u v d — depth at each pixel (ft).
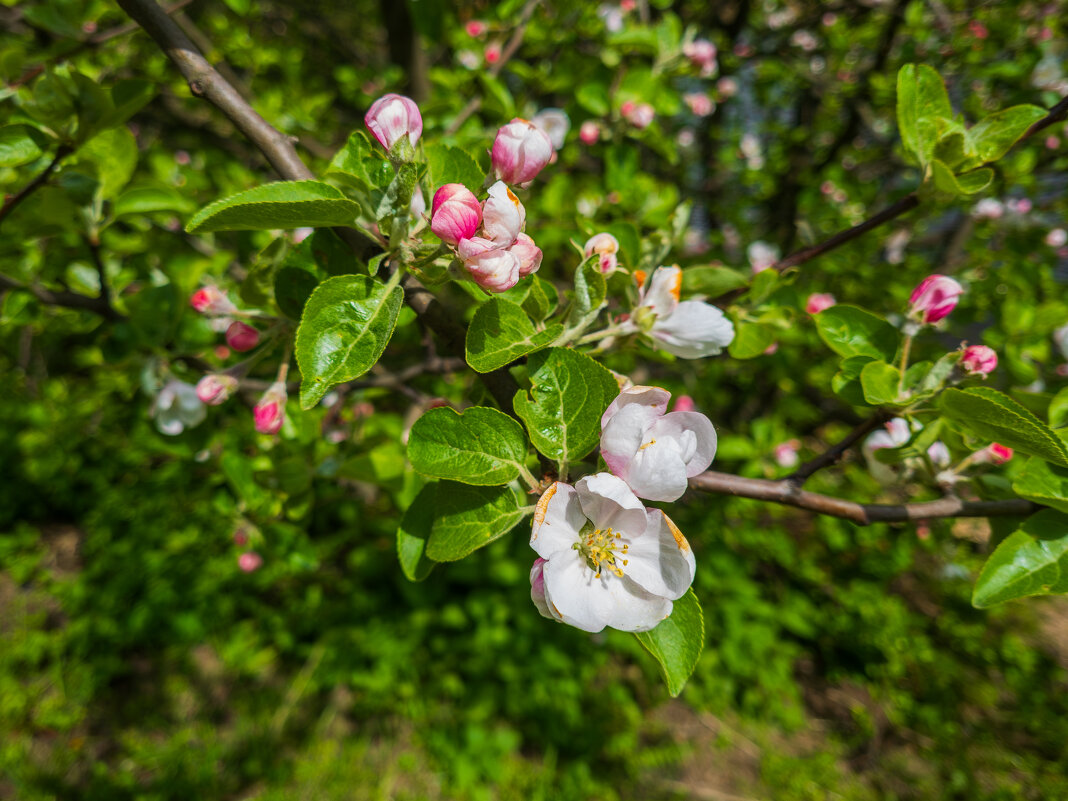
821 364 12.60
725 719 12.90
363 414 9.23
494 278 2.62
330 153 10.48
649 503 3.59
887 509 3.66
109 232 7.00
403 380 5.98
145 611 13.33
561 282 9.57
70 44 5.53
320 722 12.04
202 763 11.11
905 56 12.55
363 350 2.63
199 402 5.27
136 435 14.57
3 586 14.35
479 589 13.20
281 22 18.63
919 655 14.24
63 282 6.82
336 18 21.48
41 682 12.31
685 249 12.82
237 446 6.68
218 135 13.00
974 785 12.16
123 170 4.95
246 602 13.79
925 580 16.57
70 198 4.70
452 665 12.67
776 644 13.67
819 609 15.14
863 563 15.76
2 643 12.77
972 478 4.09
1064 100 3.83
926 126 4.08
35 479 15.76
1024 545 3.14
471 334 2.78
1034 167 10.23
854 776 12.30
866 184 14.07
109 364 5.25
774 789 11.82
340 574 14.53
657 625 2.68
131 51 9.92
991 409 2.92
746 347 5.11
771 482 3.73
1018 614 16.03
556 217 8.42
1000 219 12.08
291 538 6.10
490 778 11.39
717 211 15.44
